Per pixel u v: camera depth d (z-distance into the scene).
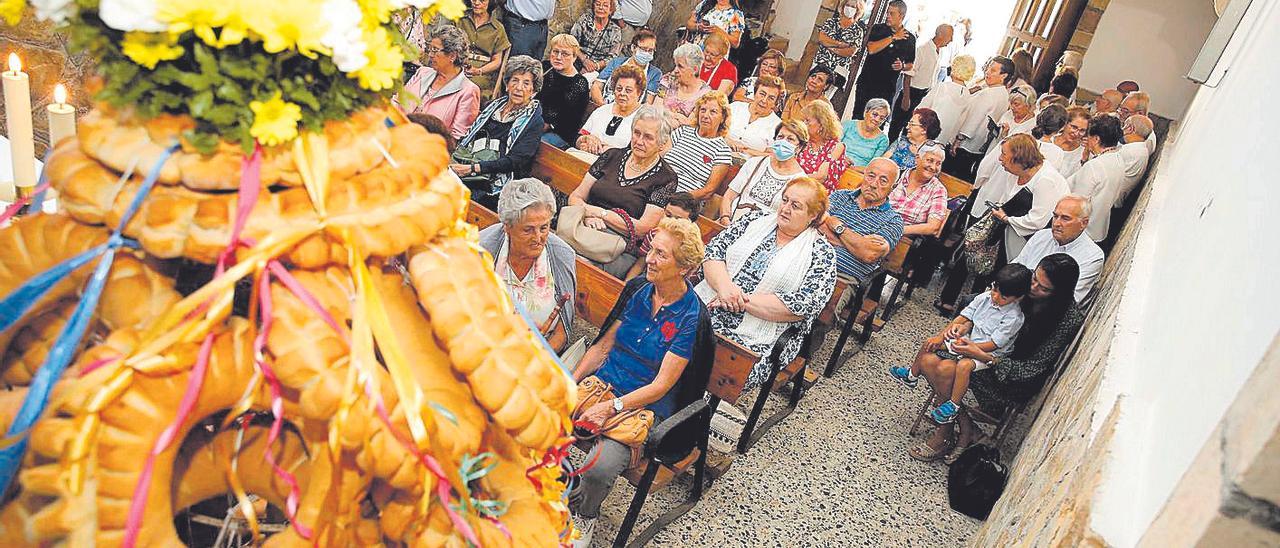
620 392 3.31
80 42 0.75
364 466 0.82
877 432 4.54
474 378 0.88
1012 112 7.79
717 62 6.91
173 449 0.78
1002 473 3.97
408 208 0.86
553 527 1.08
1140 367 2.04
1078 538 1.32
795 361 4.29
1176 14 9.54
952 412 4.27
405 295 0.93
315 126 0.82
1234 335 1.17
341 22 0.78
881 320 5.68
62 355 0.75
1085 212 4.86
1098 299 4.52
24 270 0.83
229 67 0.76
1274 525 0.86
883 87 8.52
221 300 0.77
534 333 1.05
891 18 8.36
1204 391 1.20
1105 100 8.17
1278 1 3.12
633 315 3.33
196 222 0.76
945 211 5.55
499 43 6.30
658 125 4.39
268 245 0.78
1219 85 4.73
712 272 3.98
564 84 5.69
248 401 0.80
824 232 4.75
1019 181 5.77
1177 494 1.02
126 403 0.73
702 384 3.27
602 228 4.38
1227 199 1.88
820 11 11.07
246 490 0.90
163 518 0.77
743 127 6.21
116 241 0.78
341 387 0.79
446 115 4.91
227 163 0.78
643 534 3.36
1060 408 3.16
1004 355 4.26
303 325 0.80
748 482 3.88
